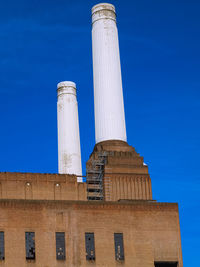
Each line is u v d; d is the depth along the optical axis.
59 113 95.50
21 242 64.88
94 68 85.94
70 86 96.56
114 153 79.94
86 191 76.31
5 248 64.12
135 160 79.88
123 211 69.62
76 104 96.44
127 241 68.56
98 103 83.81
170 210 71.56
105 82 84.06
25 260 64.31
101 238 67.69
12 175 73.69
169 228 70.75
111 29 86.81
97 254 66.94
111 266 66.88
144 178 78.56
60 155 93.44
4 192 72.56
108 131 82.06
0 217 65.12
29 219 66.00
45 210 66.88
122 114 83.94
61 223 67.00
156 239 69.81
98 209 68.75
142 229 69.69
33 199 70.88
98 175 78.31
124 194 77.00
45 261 64.94
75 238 66.81
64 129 94.00
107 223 68.50
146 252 68.88
